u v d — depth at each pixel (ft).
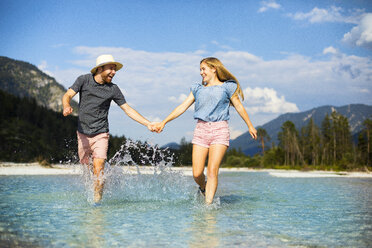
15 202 14.14
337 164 190.08
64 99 14.51
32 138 121.49
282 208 13.23
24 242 7.29
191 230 8.75
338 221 10.33
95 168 14.89
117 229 8.79
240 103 14.62
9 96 196.13
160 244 7.25
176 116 15.38
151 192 17.31
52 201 14.51
